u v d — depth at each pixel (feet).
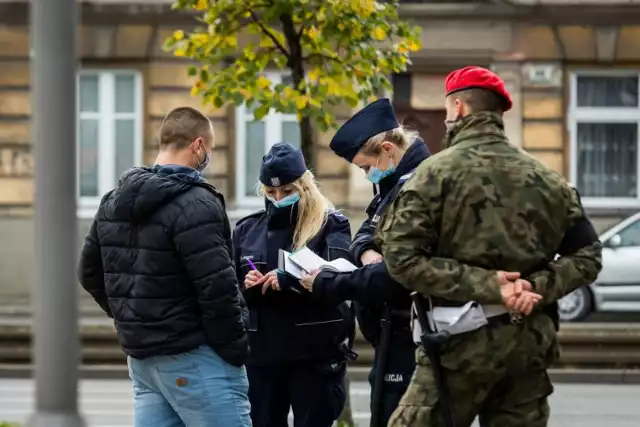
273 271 48.01
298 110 73.92
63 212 37.35
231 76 75.00
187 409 41.63
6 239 170.40
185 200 41.01
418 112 171.01
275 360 48.96
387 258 37.01
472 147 37.29
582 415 90.02
